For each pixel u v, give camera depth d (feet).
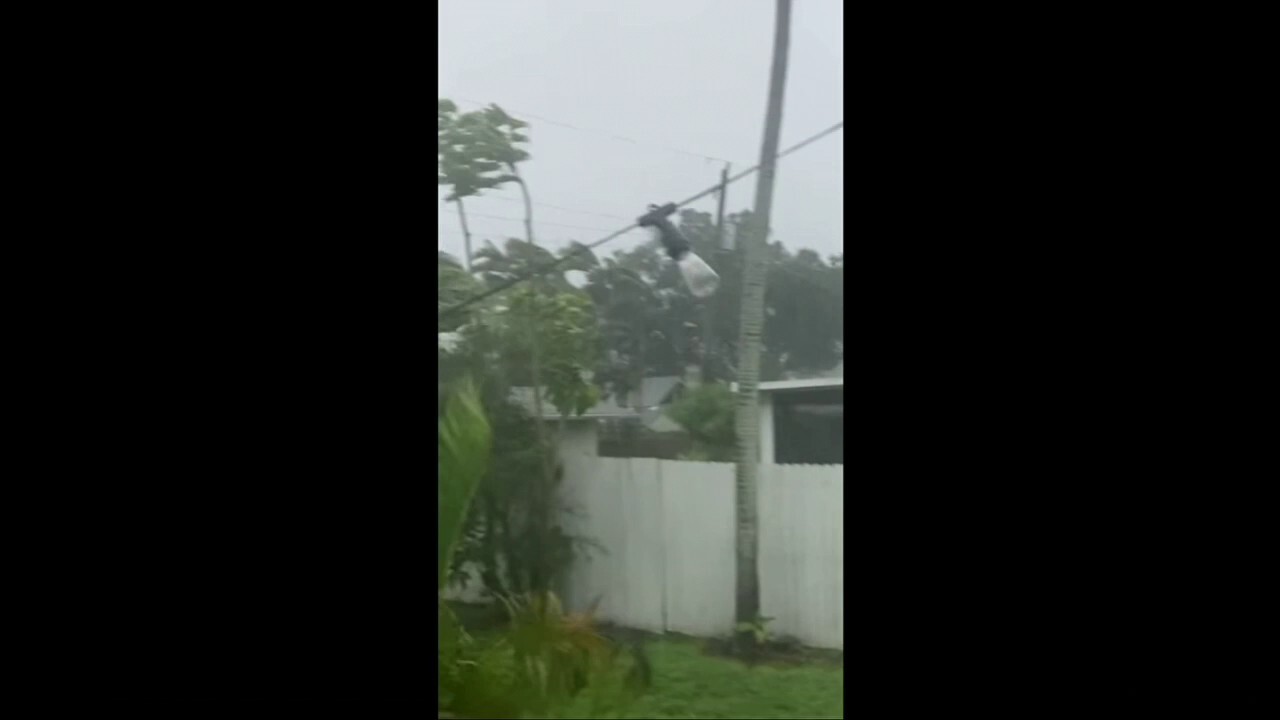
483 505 6.70
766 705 6.53
